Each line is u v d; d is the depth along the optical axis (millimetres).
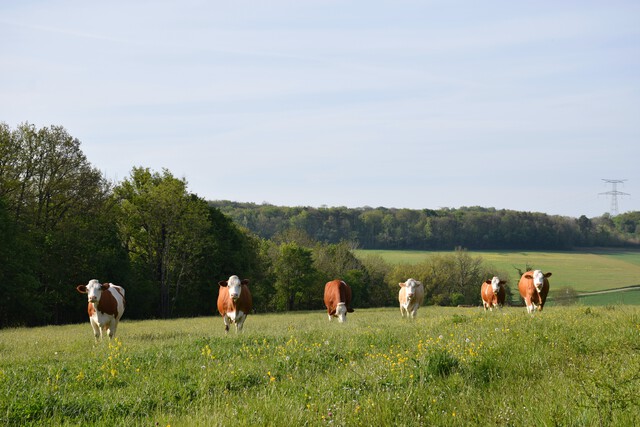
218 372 9977
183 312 56250
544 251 126688
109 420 7566
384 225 124812
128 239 54094
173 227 52188
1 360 12461
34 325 42812
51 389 9008
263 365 10617
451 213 132250
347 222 124500
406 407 7223
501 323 14867
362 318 27078
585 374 7789
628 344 10219
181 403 8336
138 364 11195
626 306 24844
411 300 23875
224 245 57938
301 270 74500
